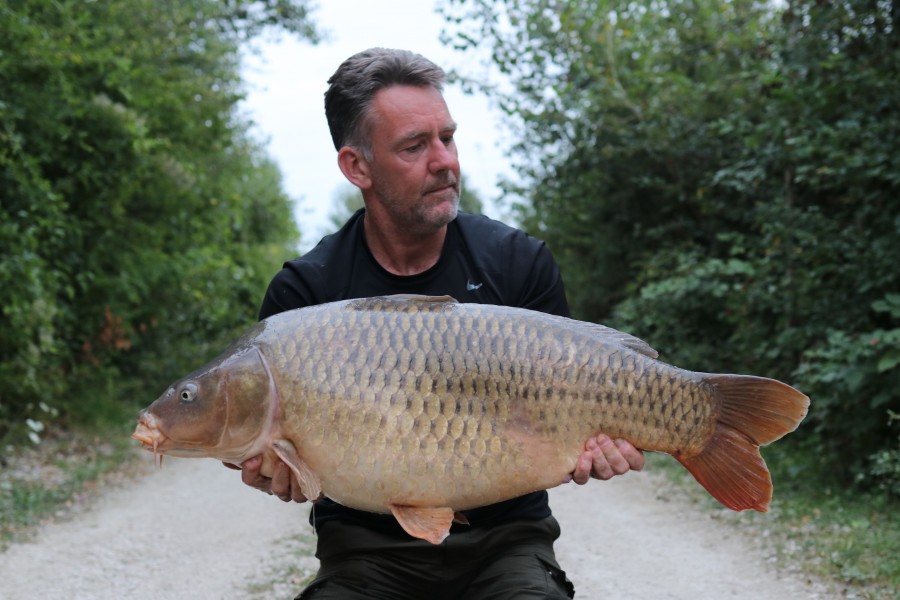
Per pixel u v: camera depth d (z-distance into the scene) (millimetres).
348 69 2834
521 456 2514
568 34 15281
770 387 2549
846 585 5648
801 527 6879
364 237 3004
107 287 12953
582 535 7250
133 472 9781
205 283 15984
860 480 7777
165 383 14625
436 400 2486
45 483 8836
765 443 2557
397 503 2514
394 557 2896
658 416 2562
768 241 9680
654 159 14141
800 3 9734
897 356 7137
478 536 2891
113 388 12961
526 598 2756
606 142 14742
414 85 2805
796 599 5539
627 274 16016
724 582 5965
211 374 2514
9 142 10953
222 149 18188
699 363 11836
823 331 8664
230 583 6219
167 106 15117
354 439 2482
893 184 8133
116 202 13023
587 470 2547
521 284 2992
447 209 2818
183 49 17812
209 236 17406
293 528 7574
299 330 2545
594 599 5801
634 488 8773
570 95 15156
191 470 10039
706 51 14867
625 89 15328
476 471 2500
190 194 14797
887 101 8445
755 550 6555
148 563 6652
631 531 7281
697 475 2609
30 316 10102
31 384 10102
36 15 11938
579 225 16984
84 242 12938
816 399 8164
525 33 15516
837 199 9672
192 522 7797
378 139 2789
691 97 14023
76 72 12852
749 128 11094
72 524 7680
